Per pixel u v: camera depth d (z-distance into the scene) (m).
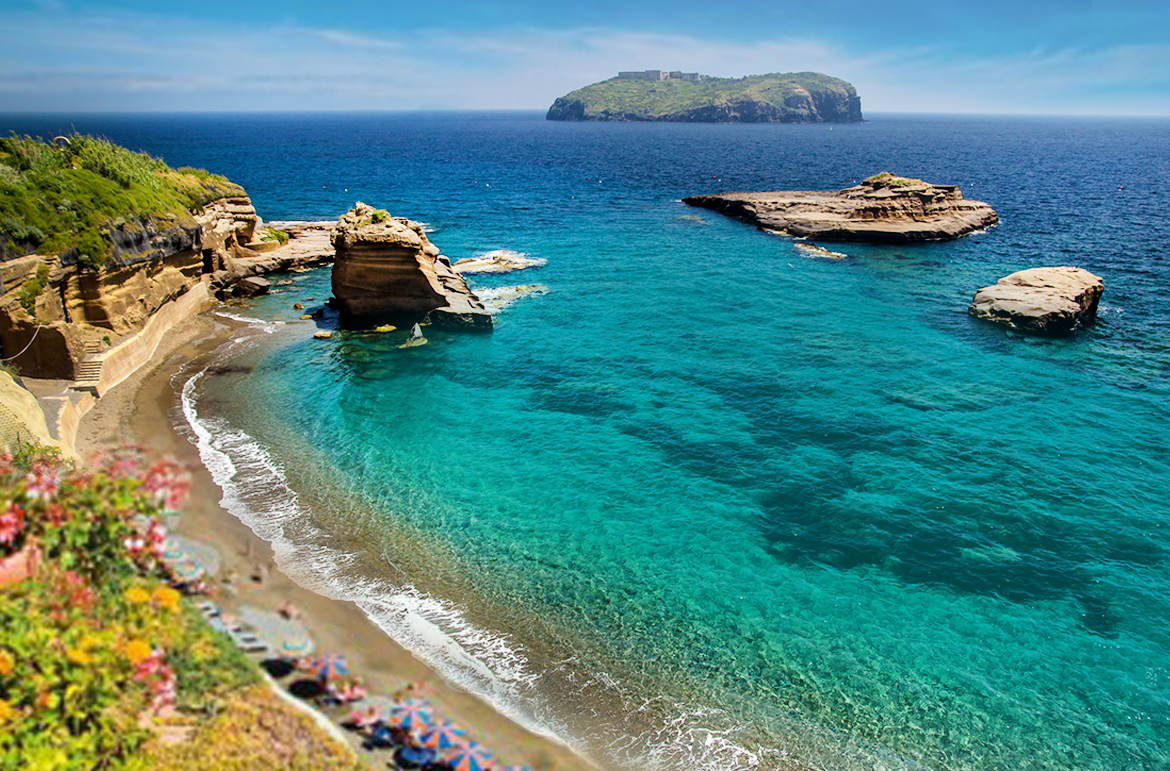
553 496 29.67
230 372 42.34
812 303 59.62
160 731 10.94
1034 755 17.80
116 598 12.01
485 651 20.61
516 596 23.25
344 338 49.53
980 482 30.97
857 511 28.75
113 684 10.91
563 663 20.36
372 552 25.12
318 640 16.95
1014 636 22.00
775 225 94.06
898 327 53.00
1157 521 28.12
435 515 27.89
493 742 16.92
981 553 26.11
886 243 86.81
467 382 42.34
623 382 42.38
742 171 187.25
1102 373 43.78
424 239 56.22
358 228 51.69
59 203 38.41
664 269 72.38
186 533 21.08
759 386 41.69
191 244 51.81
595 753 17.31
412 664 19.42
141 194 46.97
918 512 28.72
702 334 51.28
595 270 71.75
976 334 51.31
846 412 38.09
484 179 161.75
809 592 23.94
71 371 36.50
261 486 29.25
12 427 24.84
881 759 17.61
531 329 52.50
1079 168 199.38
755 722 18.59
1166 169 196.38
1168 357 46.47
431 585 23.52
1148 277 68.06
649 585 24.09
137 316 43.00
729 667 20.52
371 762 12.58
